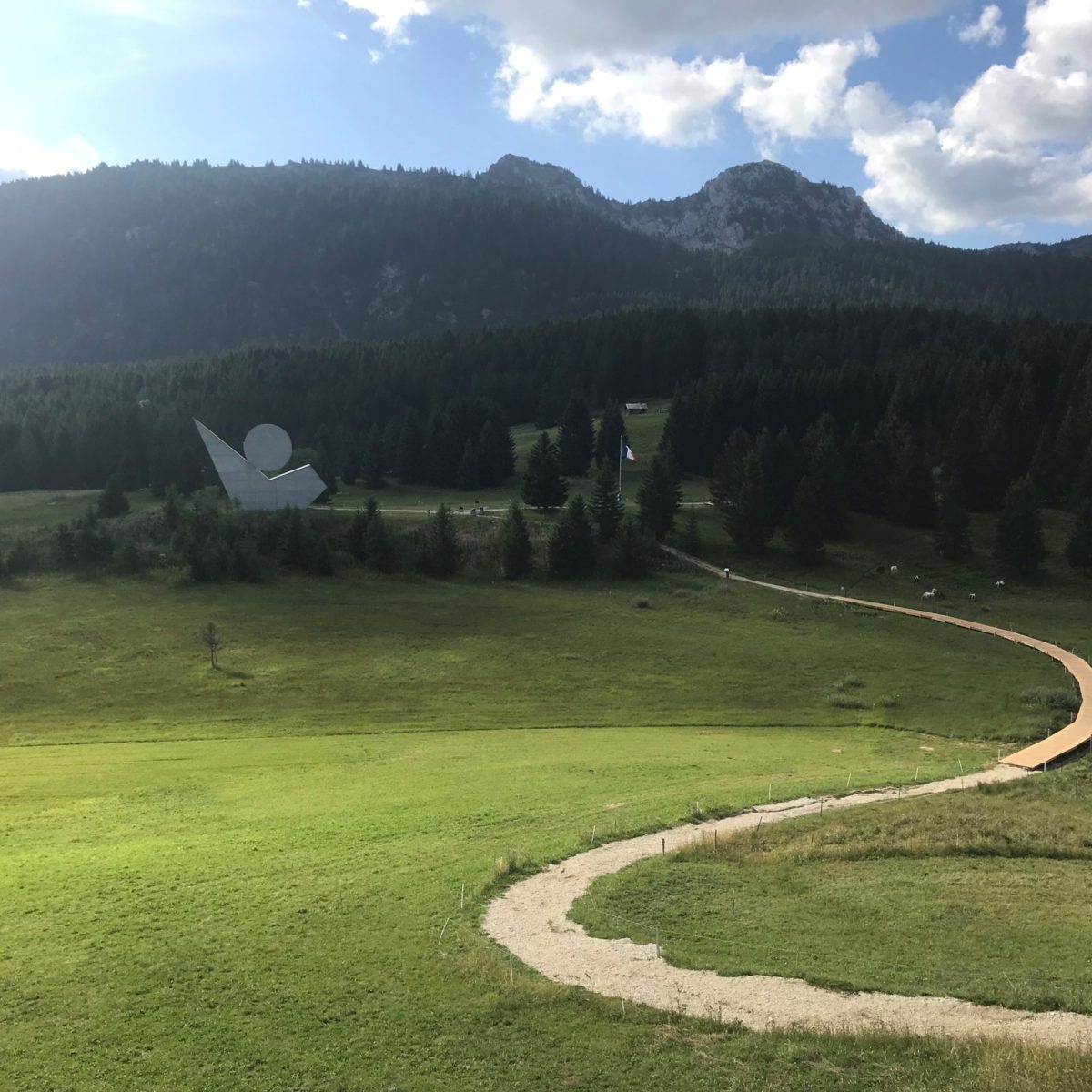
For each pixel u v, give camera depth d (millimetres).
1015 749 48562
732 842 29391
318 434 165500
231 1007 18438
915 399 152375
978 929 22266
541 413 188500
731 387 158000
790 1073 15555
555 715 58250
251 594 89500
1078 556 97812
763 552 107500
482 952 20578
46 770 44250
